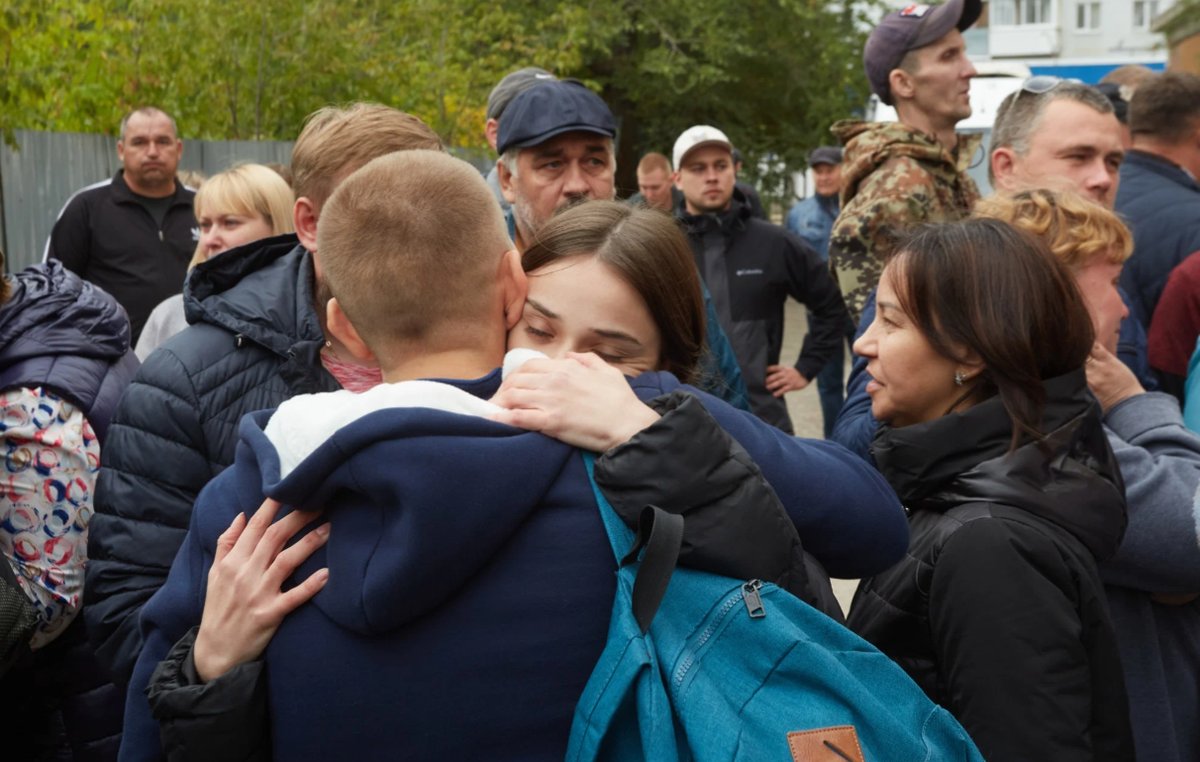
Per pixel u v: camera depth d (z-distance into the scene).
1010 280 1.74
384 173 1.34
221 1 8.52
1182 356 3.23
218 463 1.94
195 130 8.72
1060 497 1.63
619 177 19.84
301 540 1.19
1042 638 1.53
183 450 1.93
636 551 1.14
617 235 1.46
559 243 1.46
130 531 1.90
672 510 1.16
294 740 1.15
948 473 1.69
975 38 40.12
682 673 1.10
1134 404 2.15
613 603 1.16
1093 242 2.10
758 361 5.18
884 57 3.73
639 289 1.44
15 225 6.19
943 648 1.60
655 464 1.16
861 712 1.08
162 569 1.89
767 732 1.07
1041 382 1.71
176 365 1.97
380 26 10.03
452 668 1.13
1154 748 1.89
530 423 1.20
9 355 2.19
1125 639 1.91
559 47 13.58
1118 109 4.53
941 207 3.29
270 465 1.20
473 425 1.15
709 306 2.65
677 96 18.55
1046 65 14.77
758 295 5.18
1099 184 2.98
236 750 1.15
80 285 2.38
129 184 5.49
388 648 1.14
